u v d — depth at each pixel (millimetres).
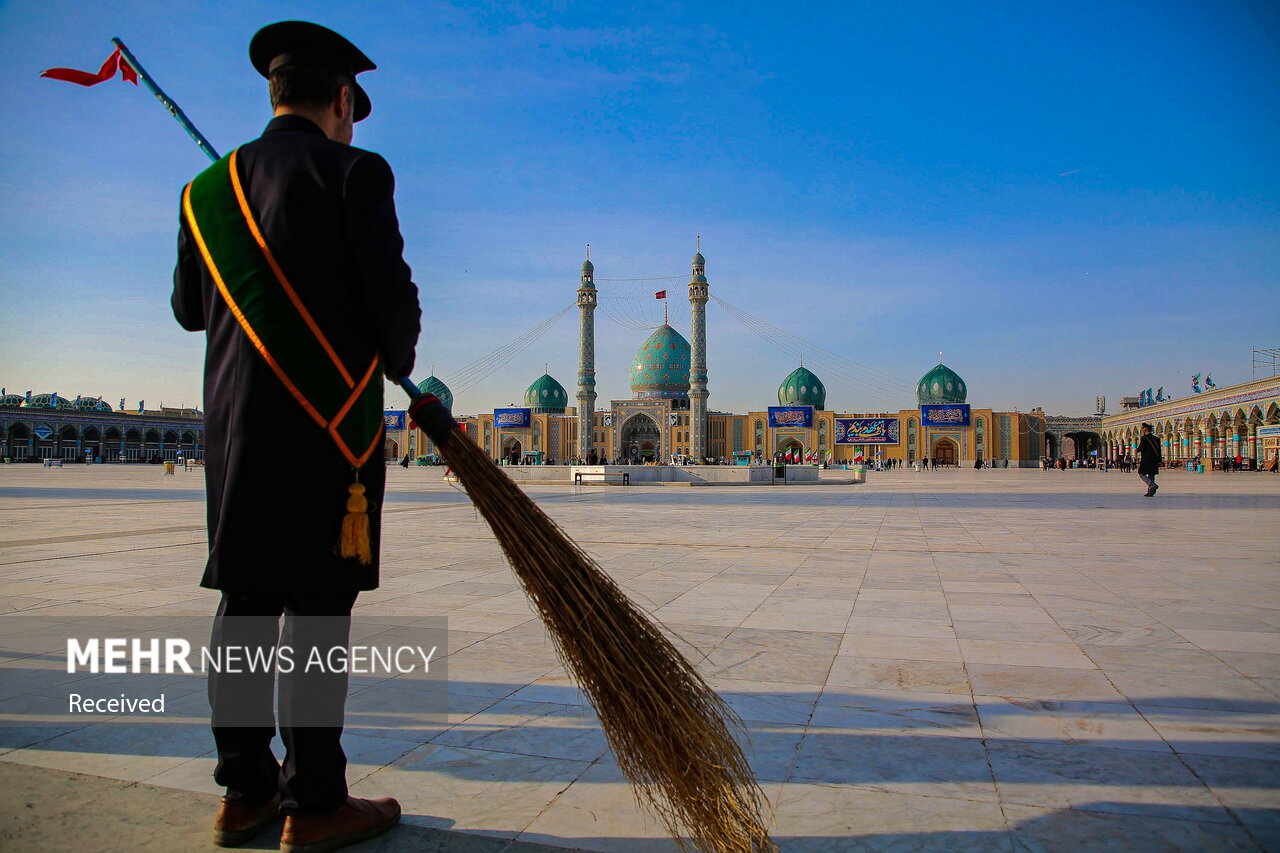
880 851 1873
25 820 2021
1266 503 14922
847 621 4355
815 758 2430
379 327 1971
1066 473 41875
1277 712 2857
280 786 1921
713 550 7629
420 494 18953
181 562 6496
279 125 2078
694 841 1900
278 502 1908
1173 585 5551
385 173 2016
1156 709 2887
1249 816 2051
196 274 2141
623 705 1858
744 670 3385
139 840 1930
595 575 1977
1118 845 1900
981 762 2402
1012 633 4070
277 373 1907
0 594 5016
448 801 2150
